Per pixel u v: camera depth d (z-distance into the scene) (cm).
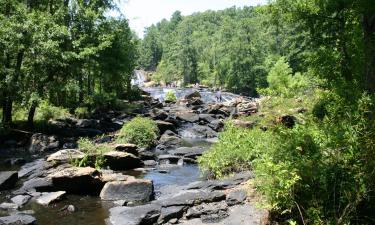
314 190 653
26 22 2039
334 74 1363
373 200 636
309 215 620
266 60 7875
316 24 1438
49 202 1019
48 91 2323
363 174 604
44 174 1258
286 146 704
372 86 1032
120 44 3519
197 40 15512
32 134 2023
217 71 9981
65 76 2370
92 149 1512
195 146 1973
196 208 886
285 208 698
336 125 682
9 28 1992
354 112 672
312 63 1433
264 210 798
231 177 1112
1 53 2094
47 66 2186
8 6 2180
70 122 2481
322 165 645
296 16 1447
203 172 1294
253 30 9194
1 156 1681
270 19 1609
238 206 876
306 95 2102
